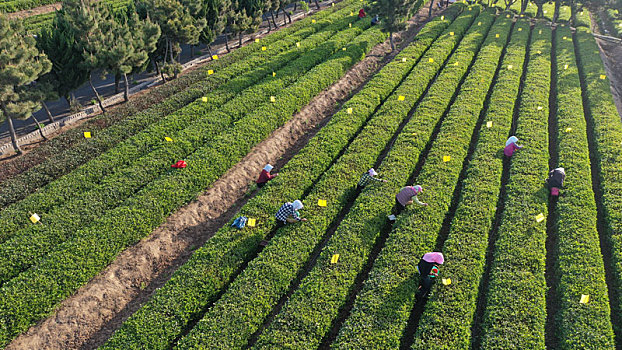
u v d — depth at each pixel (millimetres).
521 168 19984
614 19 52031
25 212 18500
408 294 13922
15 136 24625
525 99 26922
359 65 34844
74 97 29812
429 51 35625
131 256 17062
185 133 23984
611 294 14602
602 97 27484
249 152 23766
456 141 22297
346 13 49562
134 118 26000
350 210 17938
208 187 21047
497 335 12555
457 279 14320
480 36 39719
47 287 15016
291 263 15477
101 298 15406
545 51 35812
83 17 25844
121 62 26984
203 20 33625
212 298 15008
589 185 18984
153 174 21156
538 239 15945
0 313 13992
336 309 13836
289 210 17172
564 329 12898
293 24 45438
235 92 29359
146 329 13453
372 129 23922
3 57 20516
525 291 13805
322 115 28422
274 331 13008
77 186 20281
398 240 16078
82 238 16875
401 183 19422
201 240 18500
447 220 18156
